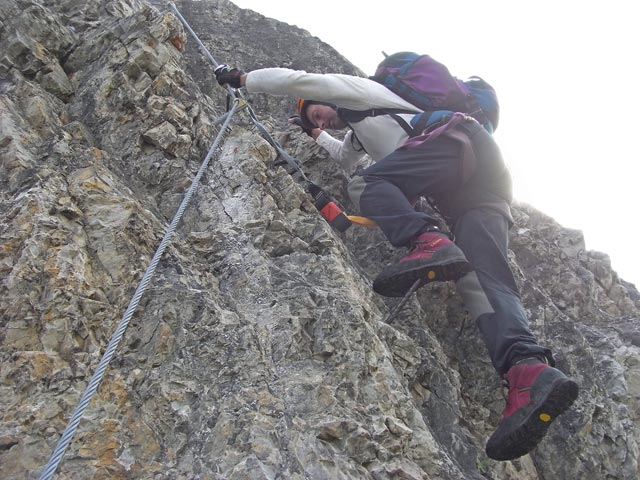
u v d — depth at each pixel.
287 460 2.39
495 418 3.67
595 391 3.94
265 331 2.86
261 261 3.17
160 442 2.40
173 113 3.73
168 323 2.71
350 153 4.13
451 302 3.94
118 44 4.00
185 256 3.10
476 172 3.36
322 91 3.50
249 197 3.49
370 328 3.01
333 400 2.64
